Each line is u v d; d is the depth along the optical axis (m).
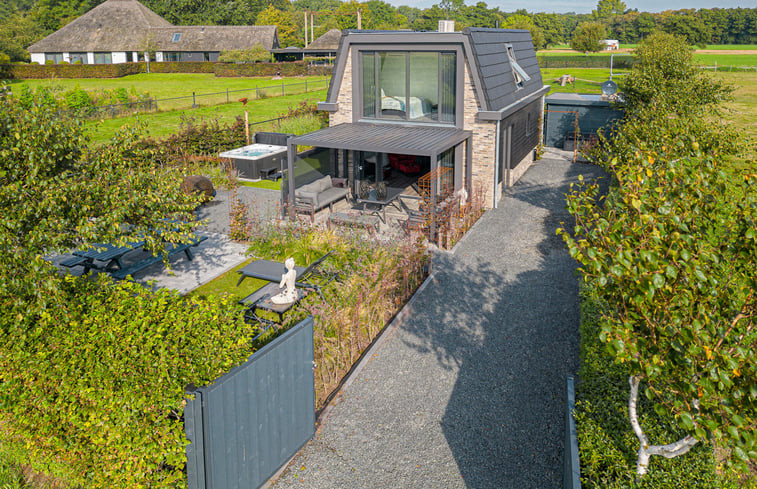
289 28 103.75
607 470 6.13
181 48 75.50
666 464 6.04
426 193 15.98
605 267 5.00
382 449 7.86
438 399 8.93
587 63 80.19
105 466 6.12
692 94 19.72
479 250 15.20
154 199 8.27
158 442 5.84
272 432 7.15
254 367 6.64
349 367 9.74
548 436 8.07
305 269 11.78
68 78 65.25
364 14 127.31
